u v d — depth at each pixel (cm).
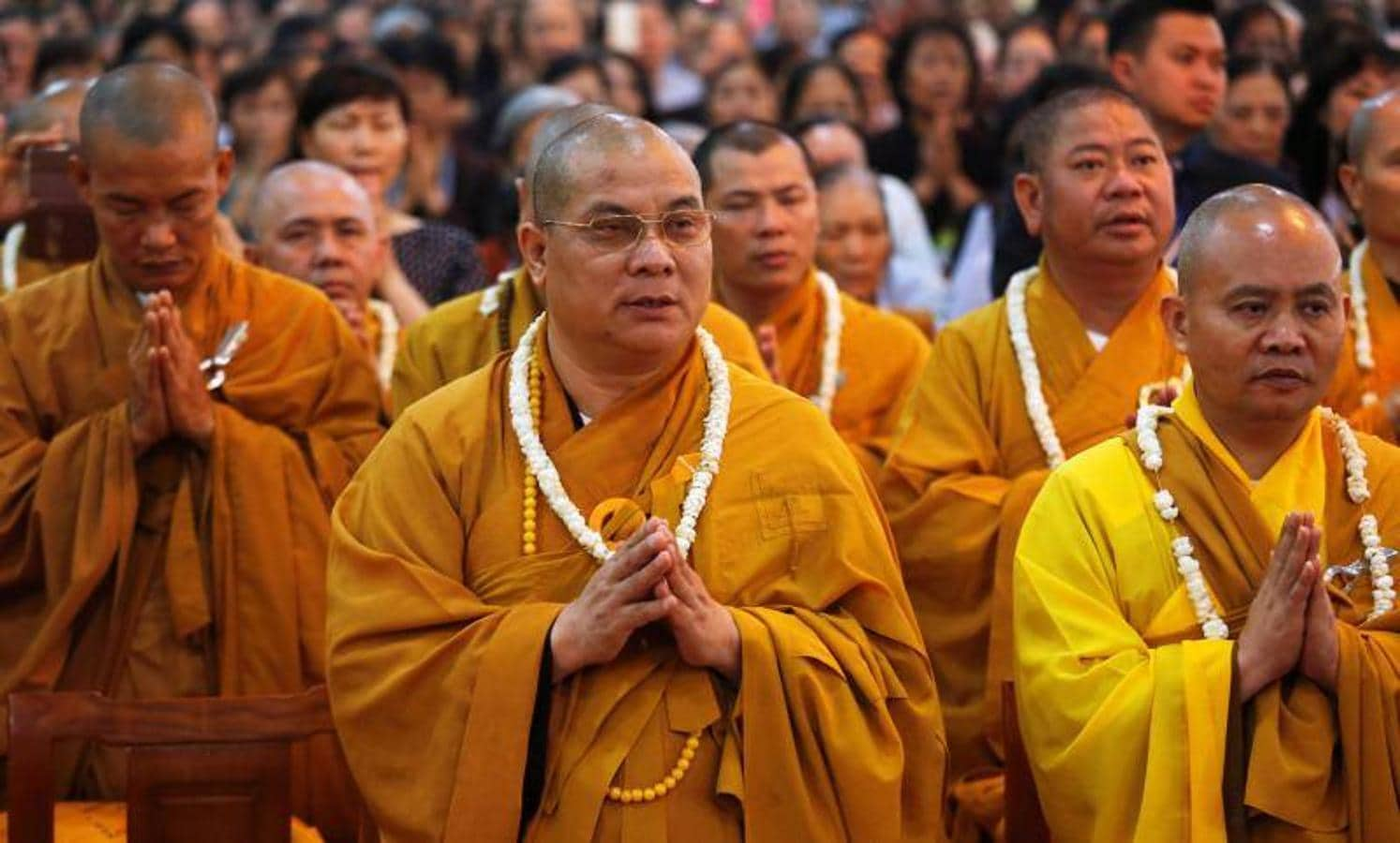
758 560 780
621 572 739
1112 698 765
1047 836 832
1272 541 782
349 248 1207
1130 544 794
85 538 976
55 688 984
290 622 1003
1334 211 1430
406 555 784
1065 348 1036
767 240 1145
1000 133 1566
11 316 1016
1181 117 1320
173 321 970
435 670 763
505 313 1043
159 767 833
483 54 2420
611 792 749
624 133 781
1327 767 753
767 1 3216
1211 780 746
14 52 2212
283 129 1722
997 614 976
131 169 968
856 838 764
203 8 2612
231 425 998
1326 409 825
